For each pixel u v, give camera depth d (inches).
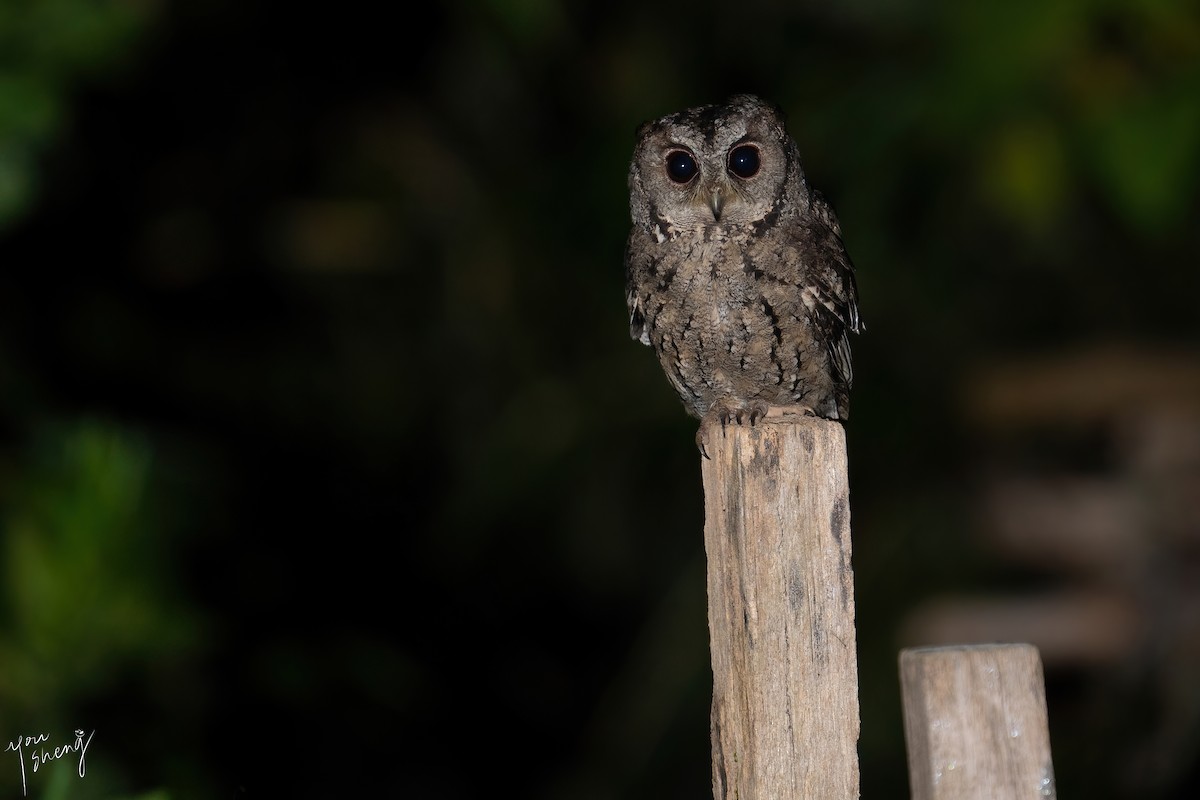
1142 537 512.7
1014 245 546.6
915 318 538.0
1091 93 450.3
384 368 616.4
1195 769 501.0
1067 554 527.5
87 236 564.1
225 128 598.2
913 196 535.2
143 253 590.6
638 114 560.4
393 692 512.7
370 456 620.1
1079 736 515.5
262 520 589.3
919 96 490.3
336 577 601.9
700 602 534.3
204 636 370.3
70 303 565.9
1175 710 494.3
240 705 493.7
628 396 560.1
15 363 471.2
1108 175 443.2
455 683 631.2
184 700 394.3
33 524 343.6
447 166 602.9
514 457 567.2
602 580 598.9
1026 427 545.0
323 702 521.7
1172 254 547.8
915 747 196.4
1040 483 538.3
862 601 540.1
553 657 659.4
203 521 442.6
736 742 203.5
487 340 585.3
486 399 593.0
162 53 553.3
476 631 638.5
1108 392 524.1
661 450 570.9
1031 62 443.5
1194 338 545.0
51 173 520.7
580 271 567.8
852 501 548.7
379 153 608.7
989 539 538.0
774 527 201.3
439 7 605.9
